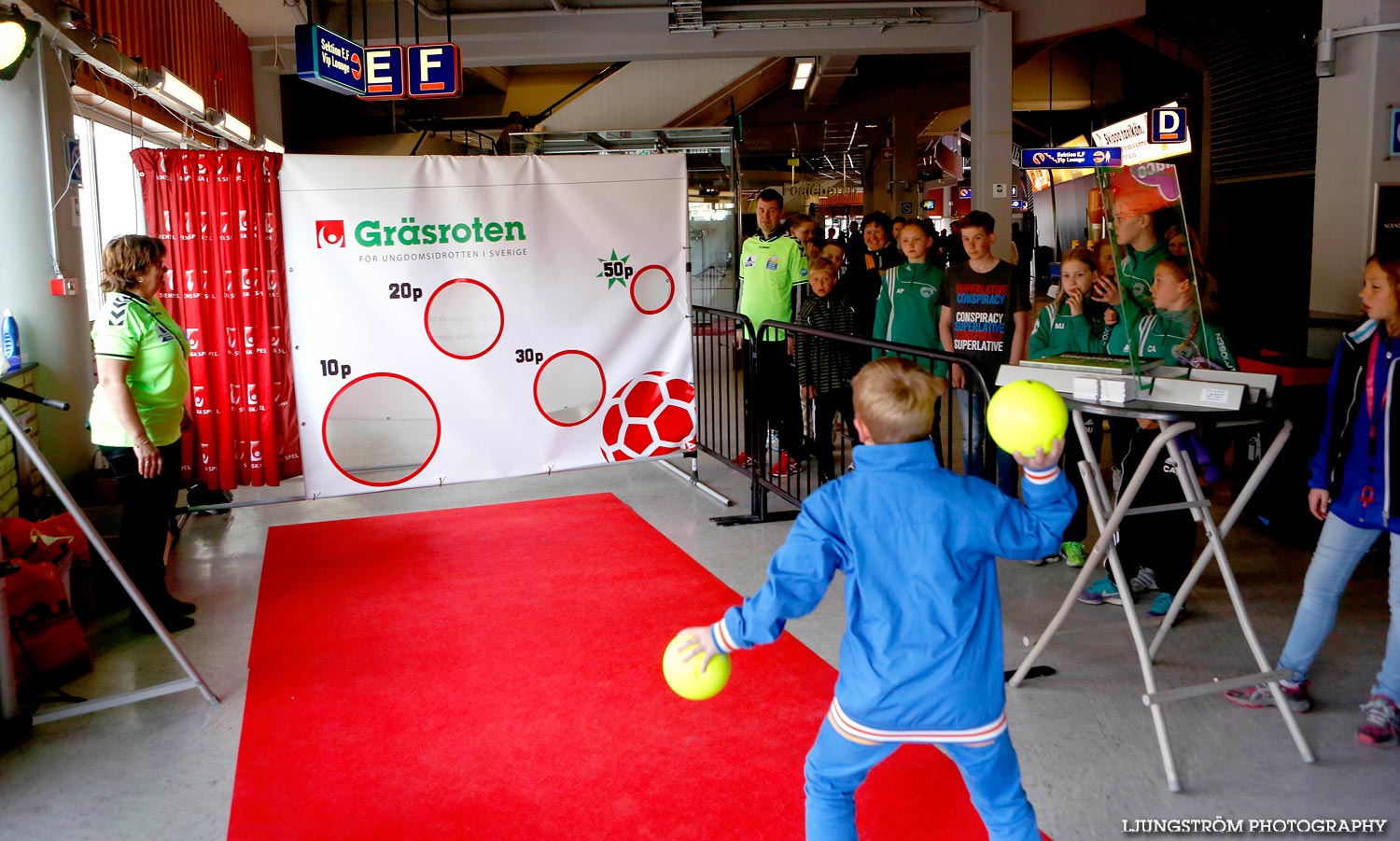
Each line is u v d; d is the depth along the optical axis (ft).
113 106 24.43
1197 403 9.50
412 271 17.97
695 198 39.63
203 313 18.53
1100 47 62.59
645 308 19.39
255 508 20.31
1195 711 10.95
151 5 22.21
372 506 20.30
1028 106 68.08
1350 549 10.20
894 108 67.05
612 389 19.45
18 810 9.45
